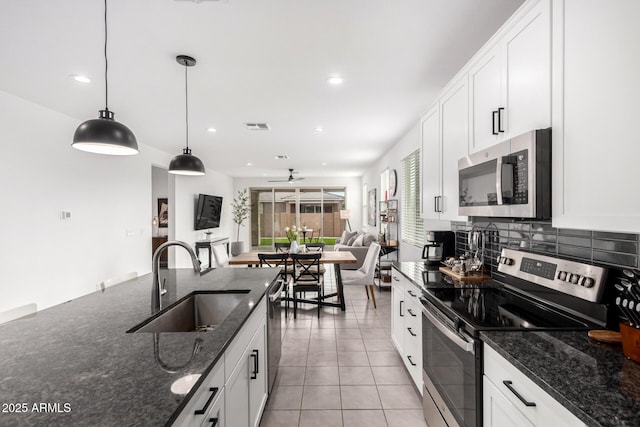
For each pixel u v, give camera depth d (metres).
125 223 4.49
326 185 9.91
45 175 3.20
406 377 2.47
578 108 1.08
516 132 1.44
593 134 1.01
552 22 1.20
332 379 2.45
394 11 1.72
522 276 1.66
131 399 0.76
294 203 9.99
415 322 2.14
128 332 1.25
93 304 1.65
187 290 1.96
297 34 1.92
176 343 1.12
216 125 3.90
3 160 2.78
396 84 2.68
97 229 3.94
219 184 8.66
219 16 1.73
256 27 1.84
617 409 0.72
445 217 2.33
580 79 1.07
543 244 1.66
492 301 1.63
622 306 1.00
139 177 4.83
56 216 3.33
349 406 2.11
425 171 2.79
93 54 2.13
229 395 1.23
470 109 1.90
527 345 1.09
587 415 0.70
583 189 1.06
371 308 4.28
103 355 1.02
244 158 6.36
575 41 1.09
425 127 2.79
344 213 9.06
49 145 3.24
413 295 2.17
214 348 1.07
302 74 2.47
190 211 6.88
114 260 4.24
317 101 3.06
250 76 2.49
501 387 1.09
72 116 3.48
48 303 3.23
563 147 1.15
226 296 1.97
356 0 1.62
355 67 2.37
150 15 1.71
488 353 1.18
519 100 1.42
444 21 1.81
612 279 1.21
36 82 2.57
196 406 0.90
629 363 0.95
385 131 4.27
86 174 3.76
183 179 6.55
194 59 2.21
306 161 6.77
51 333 1.22
